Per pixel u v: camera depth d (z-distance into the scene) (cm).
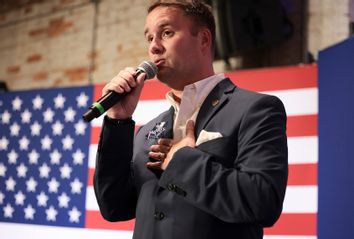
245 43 313
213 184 110
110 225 279
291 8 329
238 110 122
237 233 116
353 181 217
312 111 244
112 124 129
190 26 134
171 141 123
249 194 107
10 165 314
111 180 132
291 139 244
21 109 321
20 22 450
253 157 113
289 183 240
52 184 300
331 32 315
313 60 316
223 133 120
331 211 224
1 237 305
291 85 249
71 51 417
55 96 314
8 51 450
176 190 114
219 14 312
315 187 236
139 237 120
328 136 232
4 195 311
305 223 235
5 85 429
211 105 128
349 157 220
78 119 304
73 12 423
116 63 393
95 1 412
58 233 291
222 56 317
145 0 387
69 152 301
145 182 128
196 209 115
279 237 237
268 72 254
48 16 436
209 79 132
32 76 432
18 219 304
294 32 326
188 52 132
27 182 307
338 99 230
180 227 114
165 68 132
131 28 391
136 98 129
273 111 121
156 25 134
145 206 122
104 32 404
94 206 286
